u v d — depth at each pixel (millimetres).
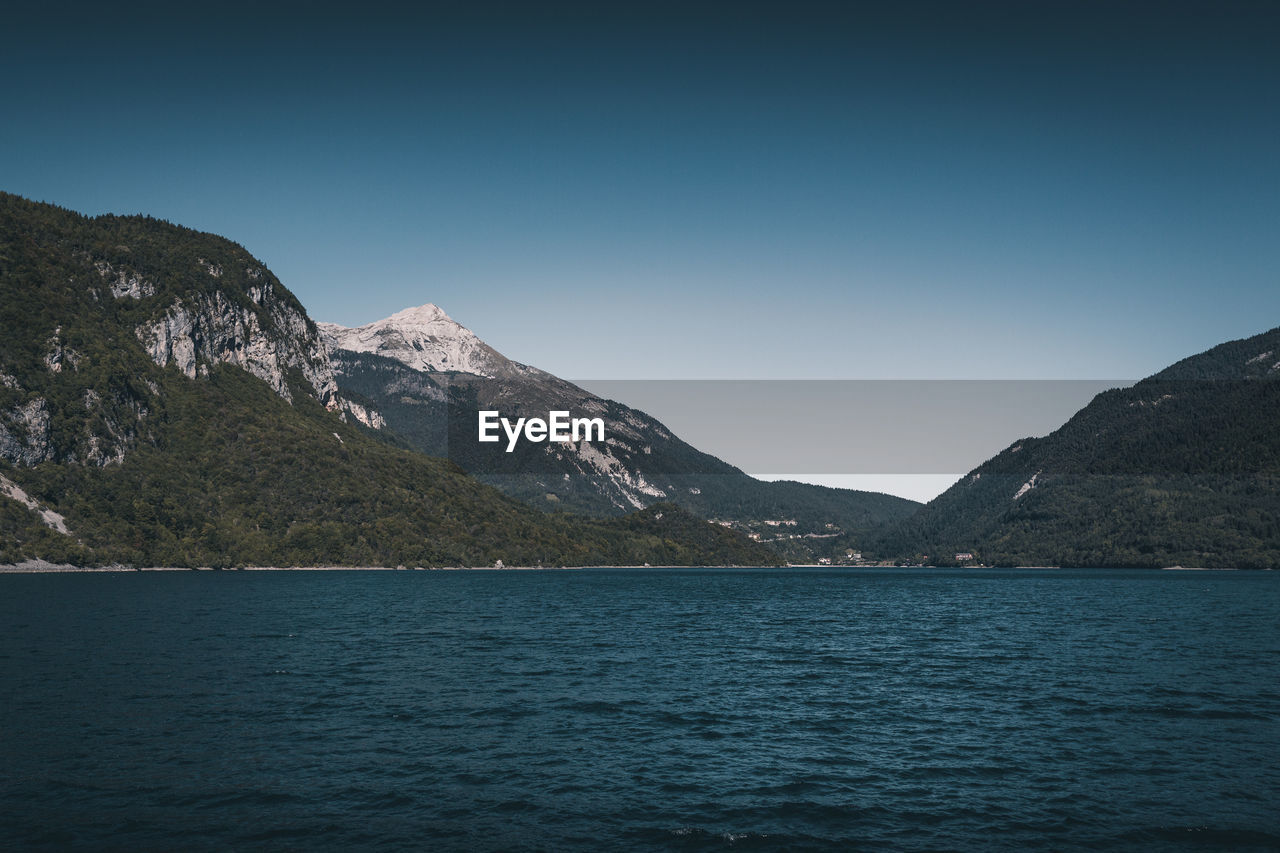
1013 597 166750
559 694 48719
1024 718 43281
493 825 26859
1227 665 62156
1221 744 37562
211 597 129375
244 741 36250
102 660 58281
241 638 73312
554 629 87562
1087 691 51125
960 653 70000
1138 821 27578
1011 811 28609
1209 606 134125
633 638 79812
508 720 41500
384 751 35188
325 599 130000
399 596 143000
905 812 28516
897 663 63812
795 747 37062
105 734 36812
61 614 94500
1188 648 72938
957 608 130625
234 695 46250
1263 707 45906
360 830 26203
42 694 45406
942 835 26406
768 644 76250
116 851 24141
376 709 43344
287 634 77438
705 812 28391
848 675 57688
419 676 54156
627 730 39875
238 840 25172
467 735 38219
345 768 32625
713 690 51188
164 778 30797
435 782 31172
